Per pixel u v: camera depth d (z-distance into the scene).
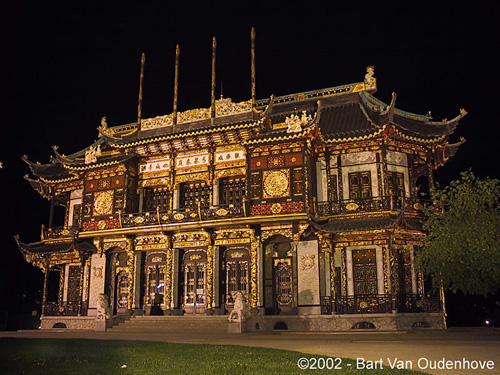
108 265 42.88
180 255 40.56
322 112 42.19
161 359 16.34
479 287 25.97
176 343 22.84
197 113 42.28
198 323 35.16
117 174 42.91
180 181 41.66
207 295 38.03
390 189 36.56
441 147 38.69
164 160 42.81
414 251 36.00
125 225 40.69
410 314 33.03
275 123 41.81
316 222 35.41
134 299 40.25
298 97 44.06
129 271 40.97
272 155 37.09
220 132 39.69
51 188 48.53
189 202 42.00
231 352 17.98
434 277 28.59
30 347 21.17
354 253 36.34
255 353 17.53
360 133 36.47
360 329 31.97
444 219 28.27
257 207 36.53
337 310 34.53
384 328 32.88
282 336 27.58
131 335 30.20
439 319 33.31
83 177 44.50
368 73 42.34
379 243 35.59
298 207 35.41
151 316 37.56
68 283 45.84
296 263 36.00
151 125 44.12
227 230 38.84
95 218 42.81
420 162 40.09
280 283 37.22
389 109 35.00
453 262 26.41
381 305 33.59
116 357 17.05
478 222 26.22
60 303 44.38
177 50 45.22
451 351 17.83
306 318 34.44
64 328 42.31
